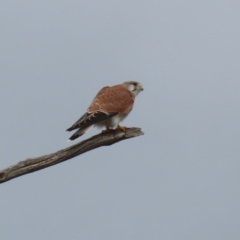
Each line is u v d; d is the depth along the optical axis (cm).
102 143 1160
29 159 1079
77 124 1178
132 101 1323
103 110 1239
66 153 1112
